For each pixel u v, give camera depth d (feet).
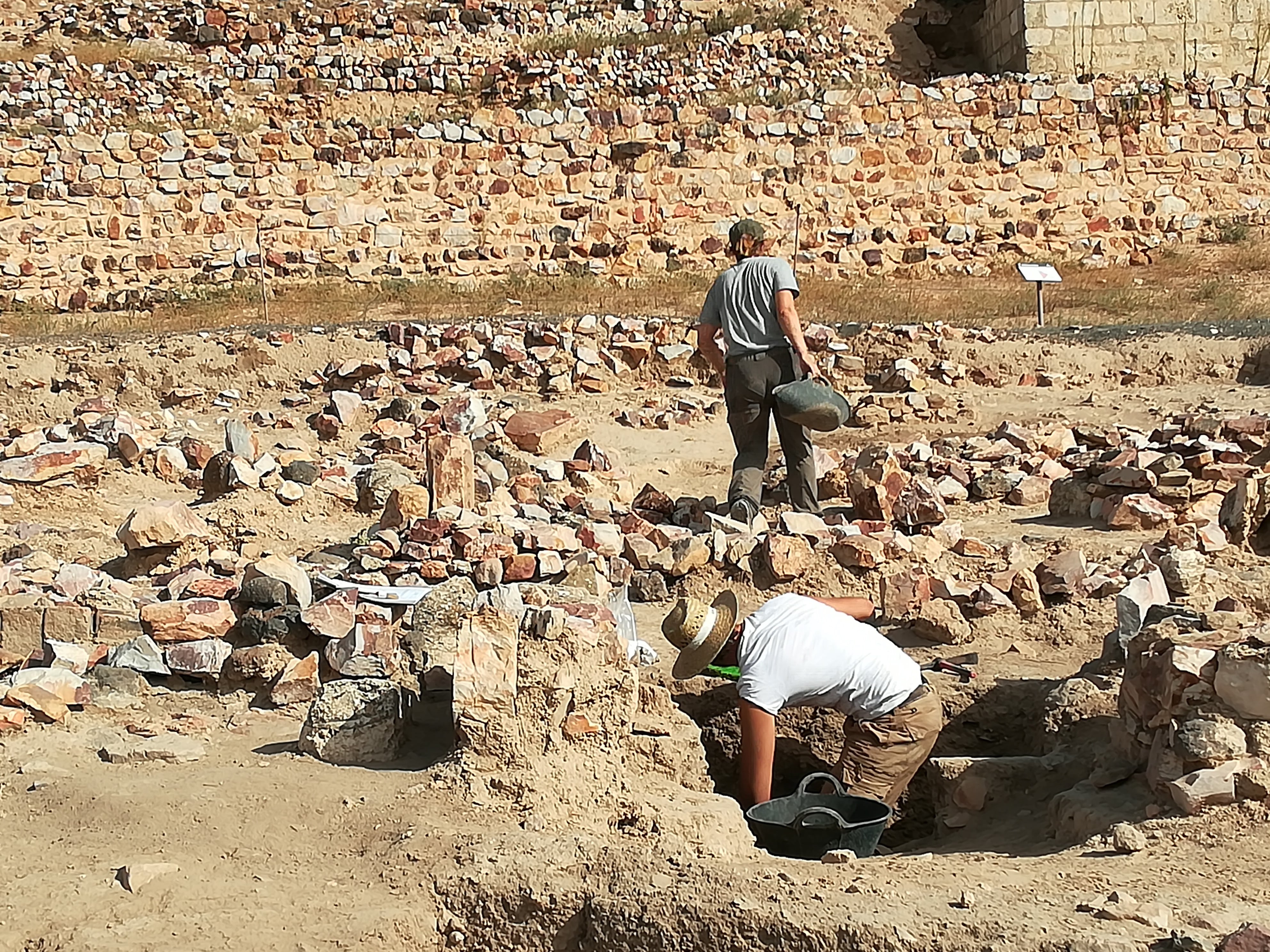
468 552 22.53
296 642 19.39
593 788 15.23
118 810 14.61
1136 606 18.80
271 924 12.26
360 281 64.23
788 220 67.77
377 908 12.51
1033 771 16.72
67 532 25.86
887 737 17.01
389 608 20.51
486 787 14.83
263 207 64.03
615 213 66.69
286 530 26.05
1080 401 41.57
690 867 12.87
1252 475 28.40
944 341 45.52
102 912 12.53
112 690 18.33
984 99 69.05
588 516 27.55
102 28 79.77
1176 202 69.87
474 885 12.85
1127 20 75.87
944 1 86.07
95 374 43.60
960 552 25.08
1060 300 58.13
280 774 15.56
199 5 81.25
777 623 17.06
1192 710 14.61
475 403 37.35
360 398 40.47
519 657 15.40
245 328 48.93
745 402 27.81
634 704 16.17
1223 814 13.85
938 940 11.28
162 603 19.54
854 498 27.66
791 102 70.85
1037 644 20.92
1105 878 12.74
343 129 65.10
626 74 75.66
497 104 74.38
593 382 43.93
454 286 62.90
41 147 62.03
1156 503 27.61
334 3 84.28
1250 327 47.44
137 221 62.85
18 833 14.35
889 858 14.12
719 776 19.06
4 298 60.95
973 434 38.47
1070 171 69.41
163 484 30.50
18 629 19.35
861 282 65.05
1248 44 75.97
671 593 23.40
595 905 12.41
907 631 21.58
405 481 27.84
